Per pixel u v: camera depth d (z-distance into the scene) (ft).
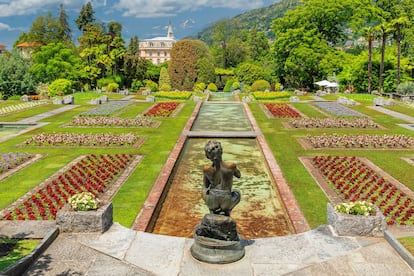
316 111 117.80
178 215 41.60
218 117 111.55
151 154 64.18
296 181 49.83
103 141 71.72
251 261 27.12
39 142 71.92
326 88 196.34
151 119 98.68
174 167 58.08
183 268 26.40
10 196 44.83
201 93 192.95
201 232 27.45
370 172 52.85
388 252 27.63
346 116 103.04
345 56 194.90
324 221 37.65
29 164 58.59
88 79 233.55
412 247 27.86
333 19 197.57
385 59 181.47
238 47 306.14
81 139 72.95
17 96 175.52
